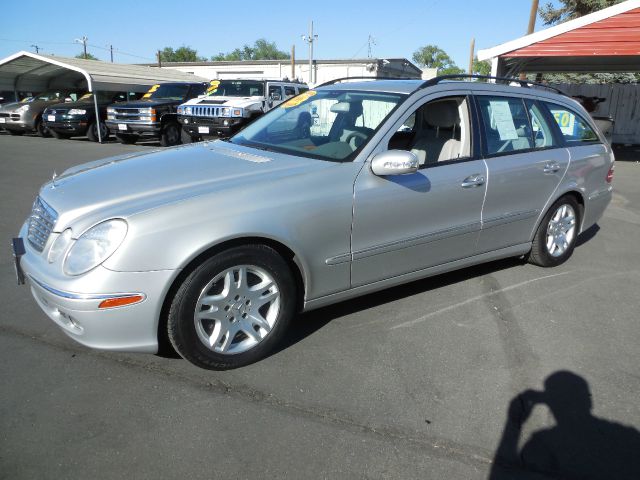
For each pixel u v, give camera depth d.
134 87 17.36
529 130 4.46
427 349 3.38
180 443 2.44
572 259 5.32
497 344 3.49
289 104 4.49
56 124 16.17
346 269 3.36
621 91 17.95
